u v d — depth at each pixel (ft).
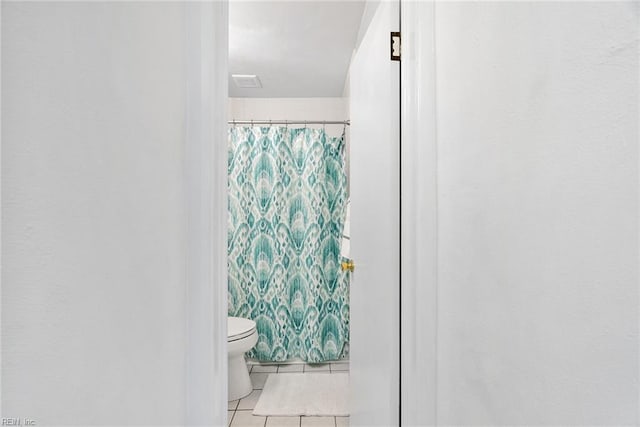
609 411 1.67
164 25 2.59
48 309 1.46
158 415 2.47
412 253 4.06
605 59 1.66
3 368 1.26
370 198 5.52
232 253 10.52
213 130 3.09
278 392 8.94
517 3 2.37
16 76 1.32
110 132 1.89
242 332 8.57
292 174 10.73
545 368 2.13
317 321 10.41
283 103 12.32
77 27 1.63
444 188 3.66
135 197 2.16
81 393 1.66
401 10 4.52
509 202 2.50
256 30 8.13
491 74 2.72
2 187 1.26
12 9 1.30
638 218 1.51
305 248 10.53
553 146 2.04
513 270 2.46
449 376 3.52
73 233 1.61
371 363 5.40
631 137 1.53
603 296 1.70
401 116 4.56
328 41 8.63
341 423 7.66
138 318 2.19
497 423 2.66
